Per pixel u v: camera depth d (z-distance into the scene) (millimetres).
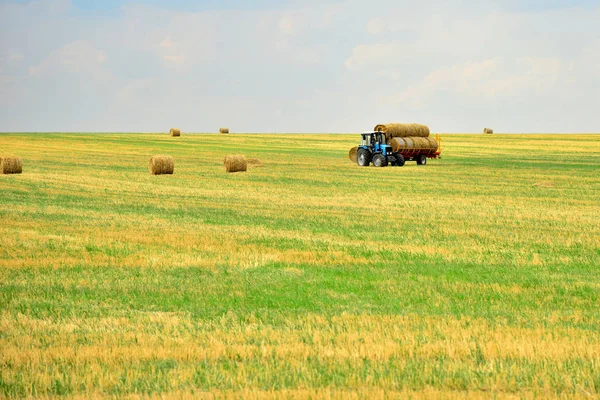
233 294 20734
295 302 19734
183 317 18047
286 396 11812
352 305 19359
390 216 39250
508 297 20172
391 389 12344
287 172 72875
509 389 12289
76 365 13836
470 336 15758
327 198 49062
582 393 11969
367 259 26078
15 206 42906
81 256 26547
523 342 15008
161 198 48656
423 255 26828
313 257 26422
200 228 34031
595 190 55594
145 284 22047
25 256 26500
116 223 35719
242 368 13406
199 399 11773
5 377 13086
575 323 17094
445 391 12156
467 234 32375
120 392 12297
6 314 18312
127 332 16453
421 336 15820
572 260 25906
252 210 41906
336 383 12648
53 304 19453
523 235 32094
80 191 53000
